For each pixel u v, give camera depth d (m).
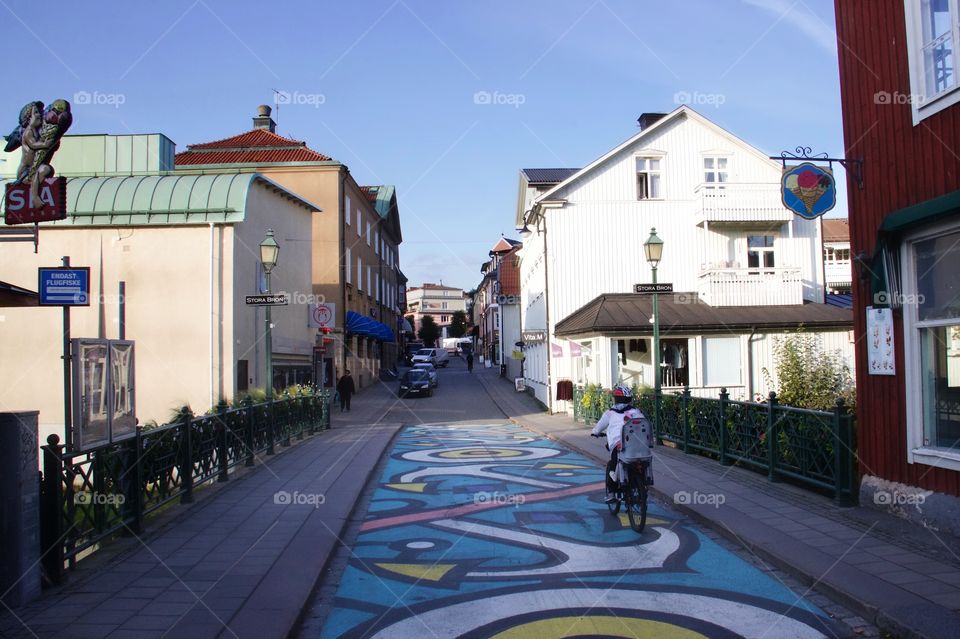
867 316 8.80
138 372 20.83
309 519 9.09
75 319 20.91
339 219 36.50
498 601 6.12
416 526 9.14
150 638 5.01
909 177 8.16
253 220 22.80
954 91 7.34
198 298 21.02
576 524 9.05
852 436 9.03
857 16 9.15
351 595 6.40
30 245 21.12
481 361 72.94
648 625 5.46
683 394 14.87
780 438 10.70
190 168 36.41
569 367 29.38
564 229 28.81
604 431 9.44
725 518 8.58
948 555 6.75
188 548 7.62
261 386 23.34
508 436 21.38
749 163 28.95
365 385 44.25
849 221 9.36
